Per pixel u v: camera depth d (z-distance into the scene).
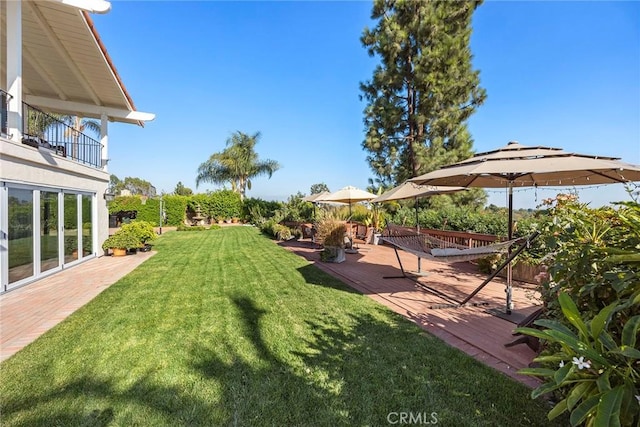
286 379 2.89
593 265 2.17
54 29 7.48
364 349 3.49
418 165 14.06
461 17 13.20
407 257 10.09
